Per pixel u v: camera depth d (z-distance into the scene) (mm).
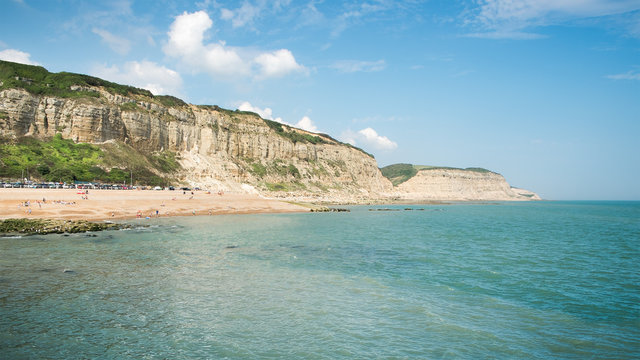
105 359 13633
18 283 22469
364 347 15094
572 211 148750
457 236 51469
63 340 15039
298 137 193500
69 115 101375
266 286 23375
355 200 170750
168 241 40031
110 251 33312
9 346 14336
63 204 62625
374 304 20359
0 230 42562
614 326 17734
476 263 31750
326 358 14062
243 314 18453
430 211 127562
